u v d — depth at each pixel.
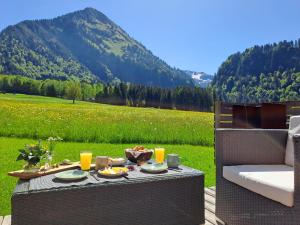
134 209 2.33
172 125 14.08
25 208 2.04
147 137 11.30
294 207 2.10
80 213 2.17
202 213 2.62
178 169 2.69
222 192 2.88
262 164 3.01
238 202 2.64
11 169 5.74
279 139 3.08
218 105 4.96
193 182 2.56
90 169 2.66
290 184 2.23
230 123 5.02
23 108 19.64
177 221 2.50
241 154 2.96
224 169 2.85
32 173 2.37
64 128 12.22
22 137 11.62
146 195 2.37
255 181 2.41
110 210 2.25
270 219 2.29
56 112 18.44
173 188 2.47
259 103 5.08
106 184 2.24
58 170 2.54
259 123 5.08
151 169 2.53
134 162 2.89
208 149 9.66
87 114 18.14
